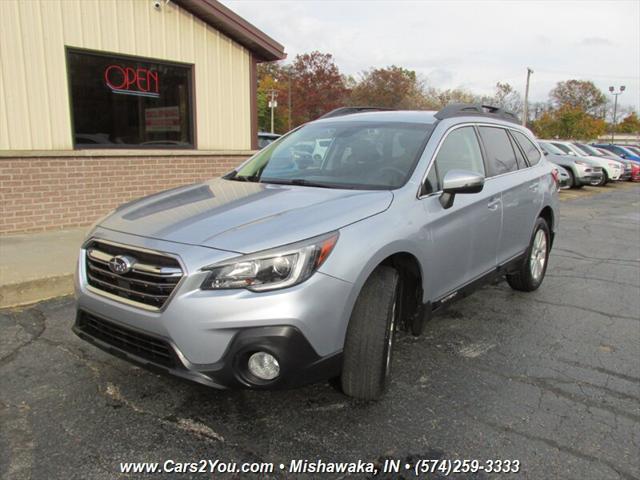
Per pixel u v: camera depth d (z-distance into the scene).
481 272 4.45
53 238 7.19
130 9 8.36
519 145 5.43
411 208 3.46
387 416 3.19
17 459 2.71
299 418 3.14
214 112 9.72
